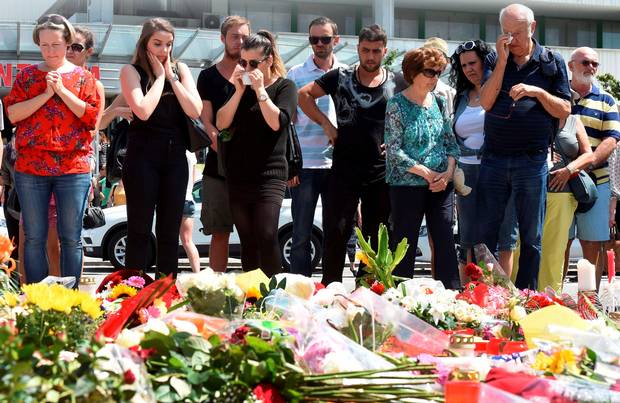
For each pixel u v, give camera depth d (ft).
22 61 86.43
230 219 27.84
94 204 57.47
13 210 26.71
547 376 9.68
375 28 26.27
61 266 23.79
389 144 24.77
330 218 26.50
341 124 26.55
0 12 125.08
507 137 24.45
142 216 23.32
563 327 11.10
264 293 13.73
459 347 12.73
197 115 23.67
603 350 10.55
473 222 27.99
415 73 24.59
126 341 9.26
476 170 28.04
